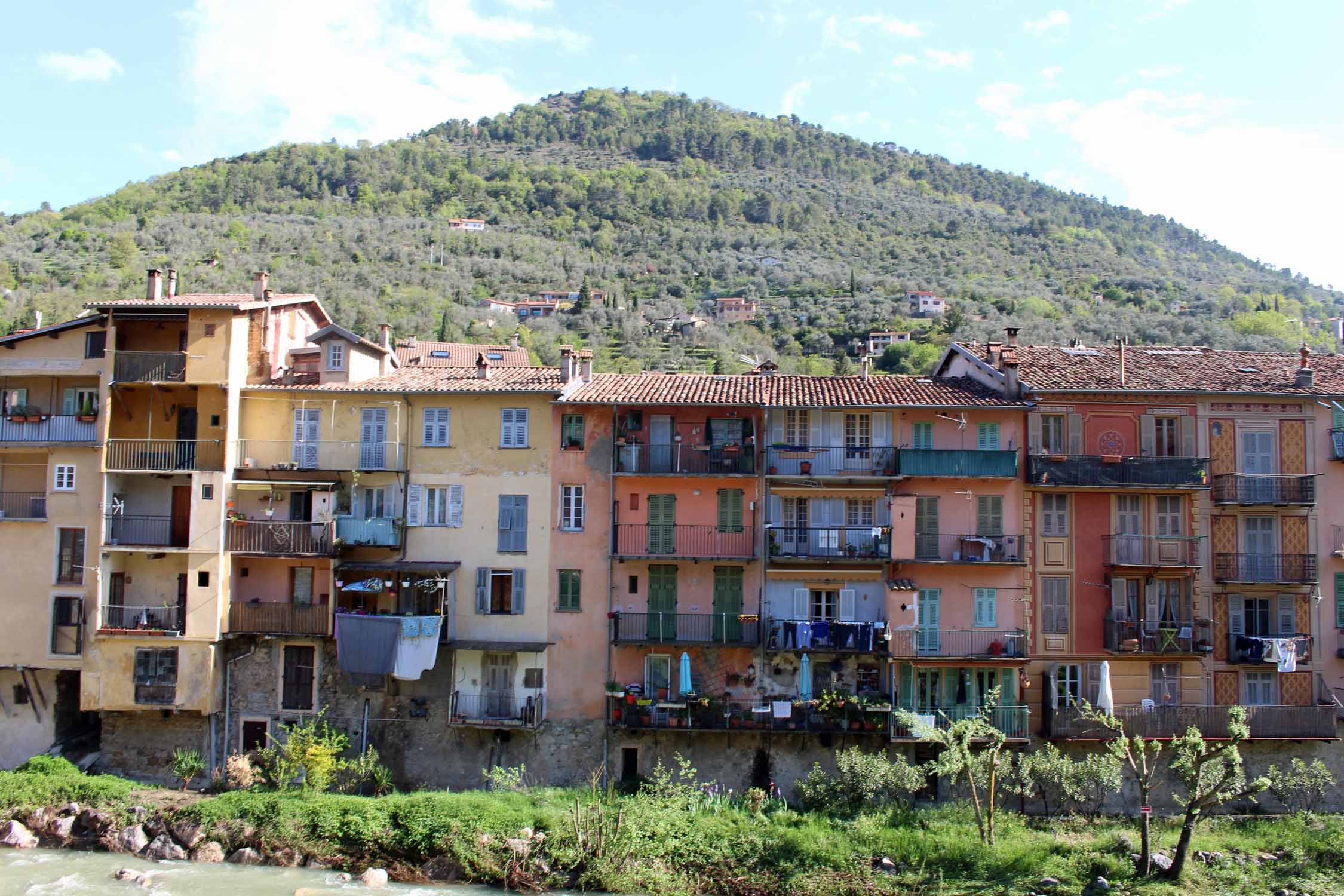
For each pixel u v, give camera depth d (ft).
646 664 131.85
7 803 117.91
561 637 132.46
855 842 114.11
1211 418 136.87
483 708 130.11
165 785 128.77
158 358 131.75
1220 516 136.05
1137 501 135.74
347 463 134.92
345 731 130.72
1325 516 136.56
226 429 131.34
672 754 130.31
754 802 123.65
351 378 138.21
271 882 108.06
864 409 134.72
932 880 108.78
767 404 132.87
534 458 134.82
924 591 132.98
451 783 130.31
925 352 293.64
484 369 142.00
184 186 549.13
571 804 119.03
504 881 109.29
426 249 494.18
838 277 474.49
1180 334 302.25
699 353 336.70
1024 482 134.51
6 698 132.36
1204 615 134.62
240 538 130.31
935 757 131.13
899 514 130.72
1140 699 133.39
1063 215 651.66
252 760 128.06
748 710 127.44
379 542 131.85
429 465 135.54
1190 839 114.83
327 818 115.44
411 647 124.47
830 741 129.29
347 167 634.84
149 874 108.47
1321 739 130.62
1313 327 333.62
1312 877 109.40
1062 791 126.11
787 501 135.33
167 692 127.13
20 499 131.23
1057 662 132.98
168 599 133.80
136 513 134.82
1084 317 354.74
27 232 409.49
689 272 507.71
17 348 132.98
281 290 352.49
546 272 491.72
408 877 110.73
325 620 129.08
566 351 138.00
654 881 109.19
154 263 367.45
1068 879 108.47
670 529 133.08
